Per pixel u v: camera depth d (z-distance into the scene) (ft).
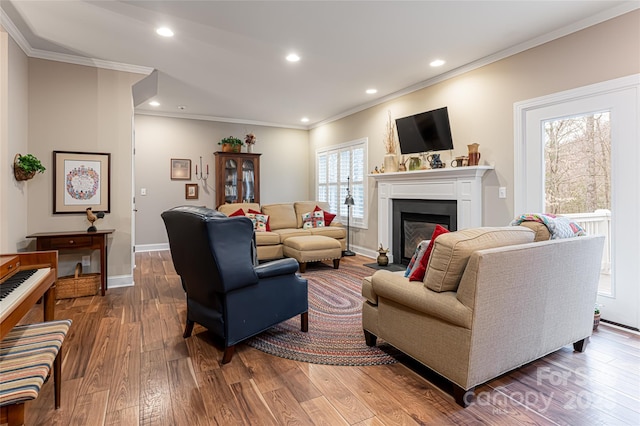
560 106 10.30
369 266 16.43
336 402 5.88
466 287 5.50
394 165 16.40
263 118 22.88
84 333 8.73
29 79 11.56
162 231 21.31
